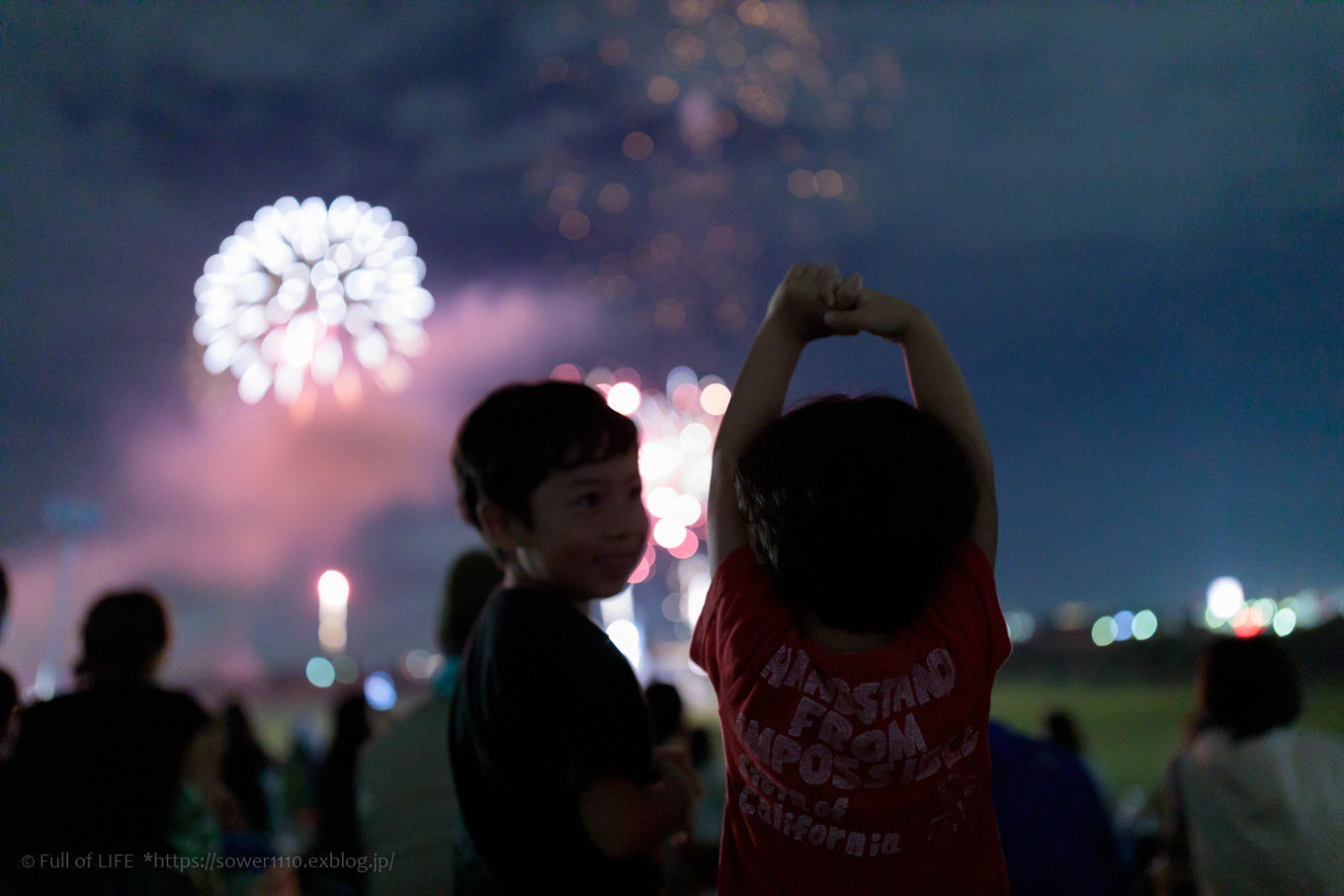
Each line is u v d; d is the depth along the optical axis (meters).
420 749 2.35
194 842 2.04
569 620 1.23
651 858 1.23
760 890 0.94
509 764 1.17
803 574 0.96
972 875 0.92
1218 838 2.24
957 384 1.14
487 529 1.36
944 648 0.94
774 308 1.20
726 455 1.13
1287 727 2.26
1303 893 2.10
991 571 1.02
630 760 1.16
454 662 2.42
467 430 1.39
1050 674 29.55
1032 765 1.84
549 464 1.26
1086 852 1.76
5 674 2.08
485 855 1.21
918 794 0.89
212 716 2.19
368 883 2.33
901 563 0.94
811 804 0.90
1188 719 2.84
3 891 1.85
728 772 1.01
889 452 0.95
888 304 1.16
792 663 0.94
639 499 1.34
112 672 2.13
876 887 0.89
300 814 5.52
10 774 1.92
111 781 1.91
